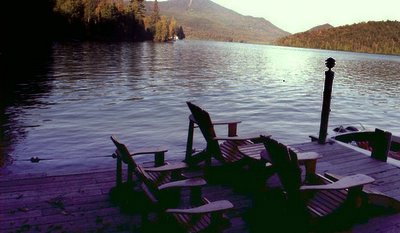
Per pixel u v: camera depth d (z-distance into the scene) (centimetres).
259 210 493
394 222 493
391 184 619
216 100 2394
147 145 1273
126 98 2225
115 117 1684
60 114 1680
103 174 636
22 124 1459
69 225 466
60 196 545
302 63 8444
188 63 5862
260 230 462
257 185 527
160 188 396
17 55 4916
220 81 3550
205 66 5475
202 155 667
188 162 680
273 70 5600
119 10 11931
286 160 404
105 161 1048
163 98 2309
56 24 8544
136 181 595
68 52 6050
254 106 2250
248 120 1861
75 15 9262
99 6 10562
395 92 3578
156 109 1923
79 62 4625
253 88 3152
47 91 2330
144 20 14388
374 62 11638
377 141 732
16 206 509
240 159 589
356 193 436
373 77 5453
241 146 587
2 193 546
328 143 833
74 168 971
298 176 406
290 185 427
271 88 3238
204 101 2327
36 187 572
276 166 439
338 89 3638
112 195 536
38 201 526
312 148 798
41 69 3644
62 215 490
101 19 10512
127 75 3591
